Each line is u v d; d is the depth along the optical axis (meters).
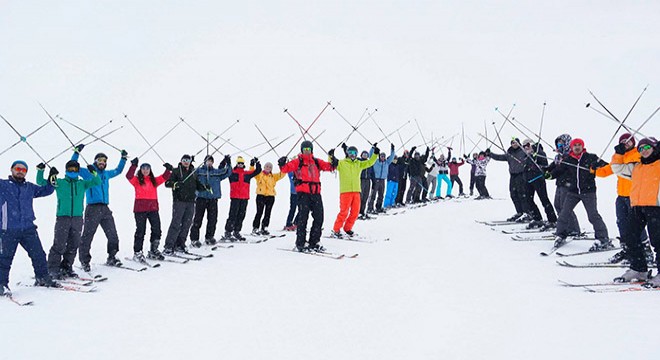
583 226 8.87
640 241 5.11
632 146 5.34
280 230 10.04
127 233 10.23
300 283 5.37
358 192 8.32
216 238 8.91
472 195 16.55
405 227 9.46
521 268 5.89
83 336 3.81
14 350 3.53
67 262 5.79
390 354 3.41
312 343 3.63
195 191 7.36
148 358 3.38
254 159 8.94
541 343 3.48
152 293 5.07
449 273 5.70
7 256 5.11
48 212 12.93
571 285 5.01
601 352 3.27
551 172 7.33
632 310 4.13
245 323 4.08
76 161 5.91
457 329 3.85
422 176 14.10
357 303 4.59
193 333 3.86
